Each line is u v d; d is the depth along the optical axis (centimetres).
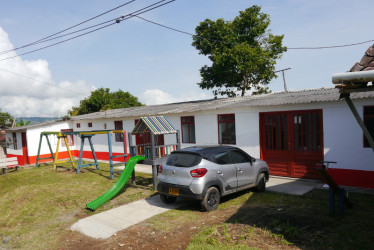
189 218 641
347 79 369
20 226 701
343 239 475
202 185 657
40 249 554
